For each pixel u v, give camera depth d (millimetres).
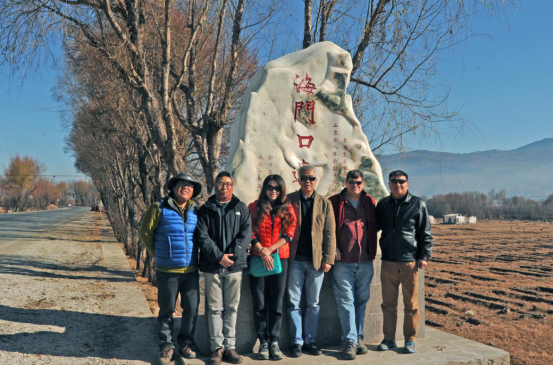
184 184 4414
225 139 10883
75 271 11258
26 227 27656
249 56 9102
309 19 7449
